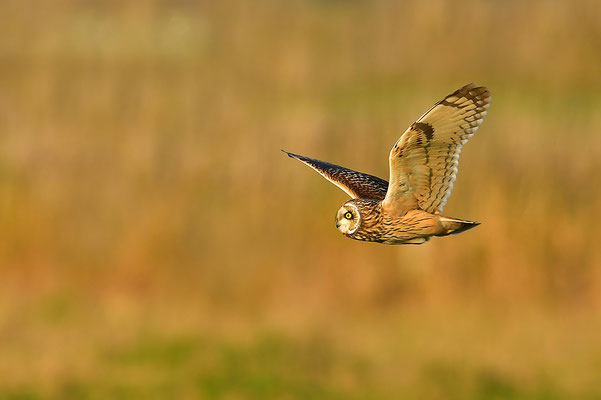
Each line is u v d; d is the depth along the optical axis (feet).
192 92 71.31
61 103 69.72
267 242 50.39
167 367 38.93
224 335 41.91
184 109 65.67
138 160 55.72
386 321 45.32
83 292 50.11
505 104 77.97
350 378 37.09
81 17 109.50
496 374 37.88
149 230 51.80
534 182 50.03
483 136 53.57
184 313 46.37
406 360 38.99
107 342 41.70
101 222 52.90
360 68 90.12
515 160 50.96
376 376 37.45
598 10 89.15
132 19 111.34
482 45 91.09
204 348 40.27
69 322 44.86
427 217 18.78
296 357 38.86
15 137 61.72
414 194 18.79
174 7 119.03
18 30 98.32
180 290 49.85
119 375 38.40
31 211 53.83
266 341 40.47
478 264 48.29
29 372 38.63
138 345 41.45
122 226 52.60
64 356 40.24
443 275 48.14
